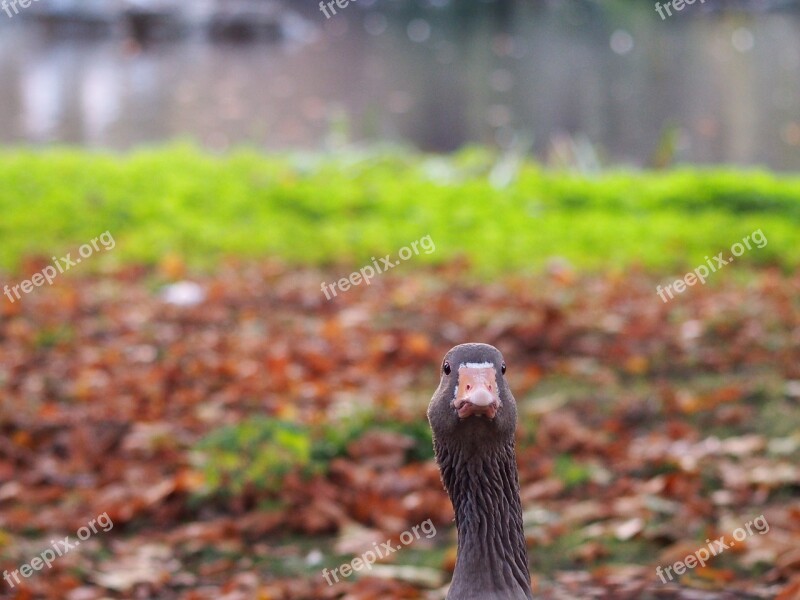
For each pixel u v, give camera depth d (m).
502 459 1.41
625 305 3.26
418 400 2.51
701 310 3.19
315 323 3.24
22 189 4.44
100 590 1.84
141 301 3.43
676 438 2.30
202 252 3.93
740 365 2.75
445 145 5.82
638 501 2.01
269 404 2.53
